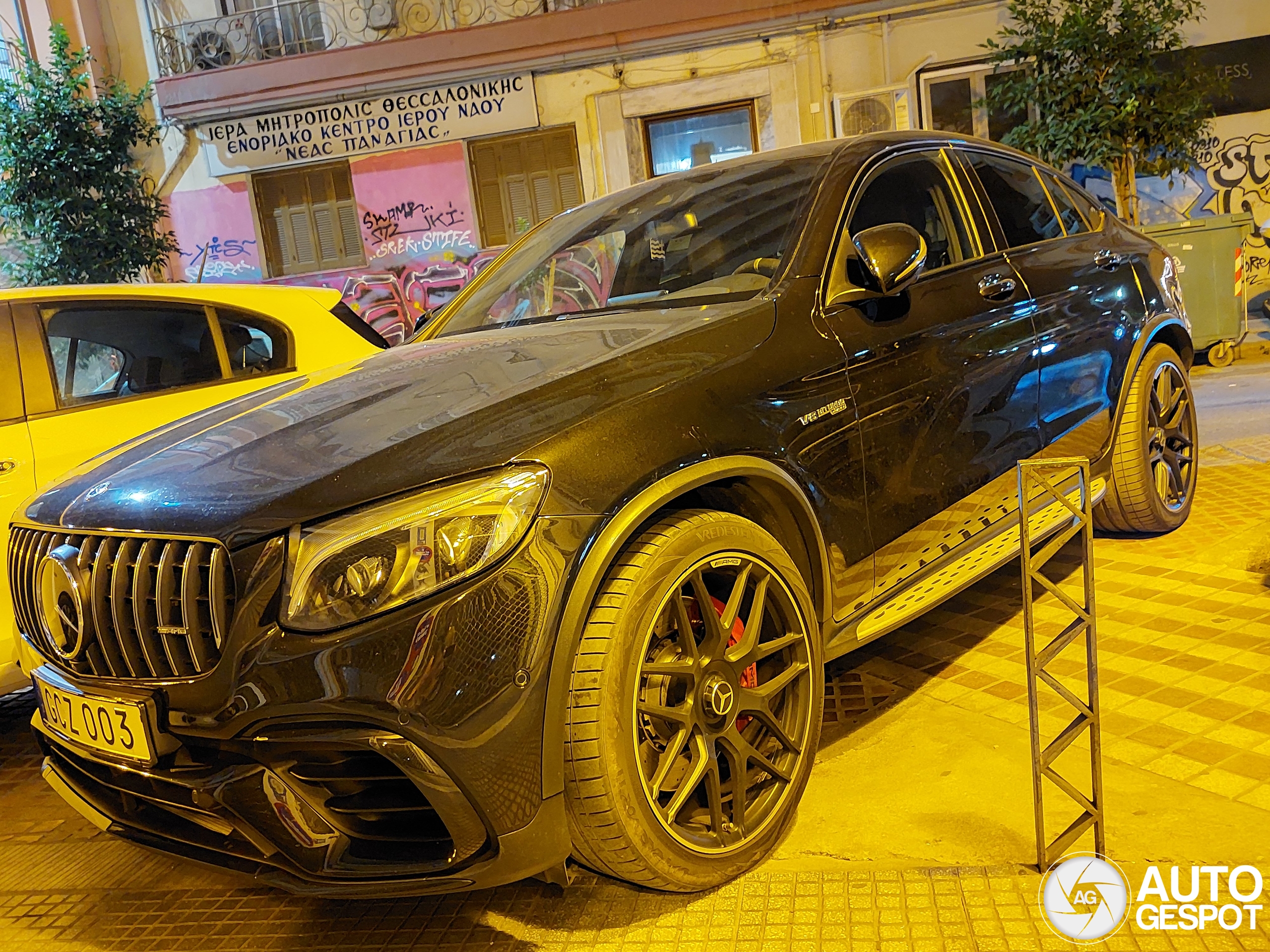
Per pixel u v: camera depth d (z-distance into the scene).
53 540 2.00
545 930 1.98
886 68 11.22
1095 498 3.40
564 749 1.76
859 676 2.98
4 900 2.39
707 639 1.98
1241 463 4.87
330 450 1.88
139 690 1.82
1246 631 2.92
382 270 12.39
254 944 2.09
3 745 3.51
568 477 1.79
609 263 2.95
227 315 4.06
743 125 11.68
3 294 3.56
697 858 1.93
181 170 12.52
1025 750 2.41
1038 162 3.65
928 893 1.91
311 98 12.09
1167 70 10.39
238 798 1.74
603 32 11.51
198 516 1.78
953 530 2.71
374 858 1.77
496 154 12.09
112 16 12.48
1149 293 3.75
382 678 1.63
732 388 2.12
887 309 2.58
